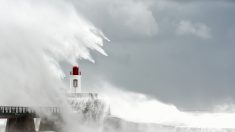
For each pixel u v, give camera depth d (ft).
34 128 583.58
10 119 587.27
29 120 578.66
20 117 579.89
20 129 578.66
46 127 601.21
